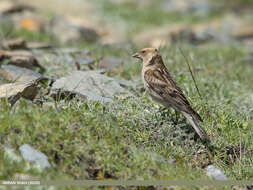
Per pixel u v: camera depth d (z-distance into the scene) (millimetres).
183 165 9906
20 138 9125
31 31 24453
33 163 8609
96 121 10070
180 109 11172
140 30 33625
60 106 10672
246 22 34781
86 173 9039
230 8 40469
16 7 29594
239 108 13977
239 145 11289
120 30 33250
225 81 17141
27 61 15297
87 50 19828
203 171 10195
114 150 9445
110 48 21875
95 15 36406
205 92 14961
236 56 22828
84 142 9422
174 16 38125
